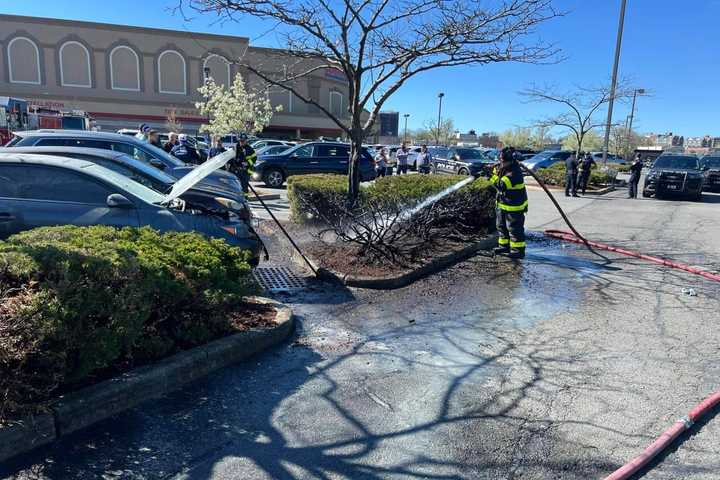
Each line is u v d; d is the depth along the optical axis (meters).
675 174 17.58
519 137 73.62
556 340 4.79
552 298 6.11
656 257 8.49
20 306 2.86
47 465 2.78
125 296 3.35
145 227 4.94
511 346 4.63
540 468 2.90
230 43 48.38
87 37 46.81
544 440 3.17
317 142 18.53
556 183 22.05
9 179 5.68
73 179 5.75
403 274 6.49
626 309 5.74
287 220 10.80
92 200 5.73
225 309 4.43
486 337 4.83
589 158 18.81
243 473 2.79
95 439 3.03
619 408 3.57
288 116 52.97
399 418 3.38
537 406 3.57
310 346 4.52
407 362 4.25
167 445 3.02
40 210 5.59
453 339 4.77
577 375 4.07
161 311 3.88
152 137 13.27
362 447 3.06
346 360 4.25
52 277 3.15
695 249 9.20
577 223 12.15
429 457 2.97
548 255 8.52
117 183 5.88
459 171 25.23
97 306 3.20
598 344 4.71
